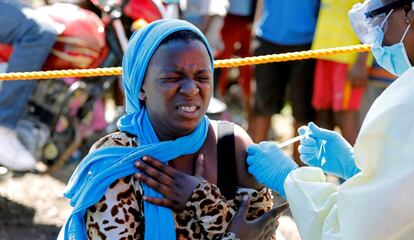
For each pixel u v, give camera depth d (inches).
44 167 239.1
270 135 285.3
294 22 223.1
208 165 98.9
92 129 234.1
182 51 93.7
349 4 208.5
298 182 95.2
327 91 218.4
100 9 210.5
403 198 85.7
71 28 195.0
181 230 95.4
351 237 88.4
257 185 101.5
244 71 273.3
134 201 94.7
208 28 236.4
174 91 93.7
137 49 96.8
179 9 217.5
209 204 94.6
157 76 94.0
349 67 210.1
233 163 99.9
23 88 191.6
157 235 93.5
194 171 97.8
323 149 106.7
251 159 100.3
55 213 208.7
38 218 205.2
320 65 216.7
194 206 94.3
